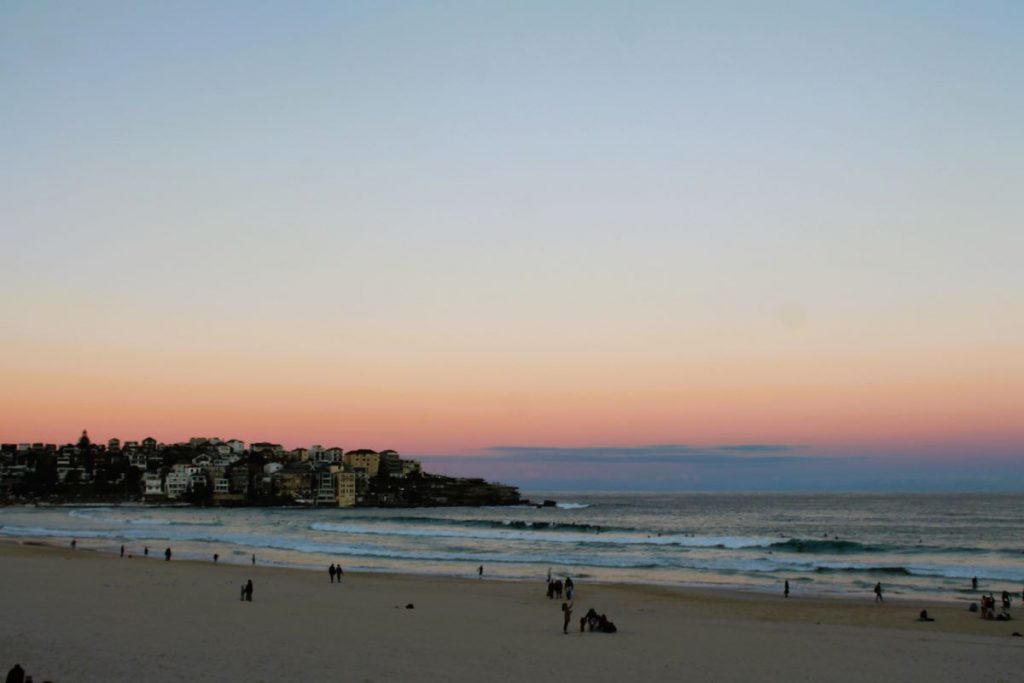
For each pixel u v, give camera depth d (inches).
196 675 949.8
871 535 5265.8
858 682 1068.5
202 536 4589.1
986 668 1167.0
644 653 1243.2
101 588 1886.1
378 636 1327.5
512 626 1518.2
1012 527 6141.7
